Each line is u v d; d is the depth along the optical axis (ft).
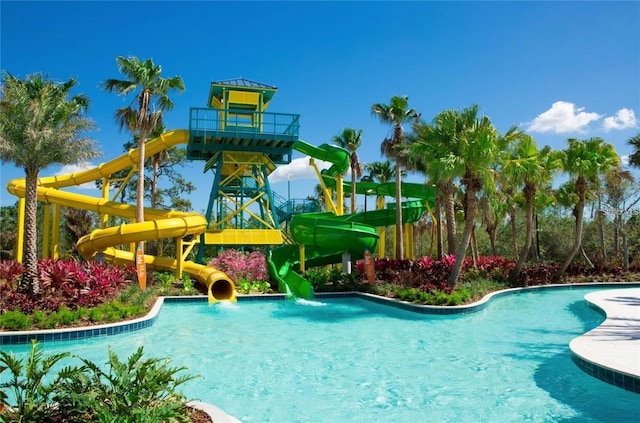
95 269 54.13
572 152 82.43
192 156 100.58
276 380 29.17
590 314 53.06
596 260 99.86
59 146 50.21
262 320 51.13
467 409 23.89
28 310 44.60
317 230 74.28
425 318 51.65
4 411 17.28
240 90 96.22
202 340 40.83
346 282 71.10
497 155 62.39
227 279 66.54
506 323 48.19
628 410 23.40
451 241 82.43
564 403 24.50
